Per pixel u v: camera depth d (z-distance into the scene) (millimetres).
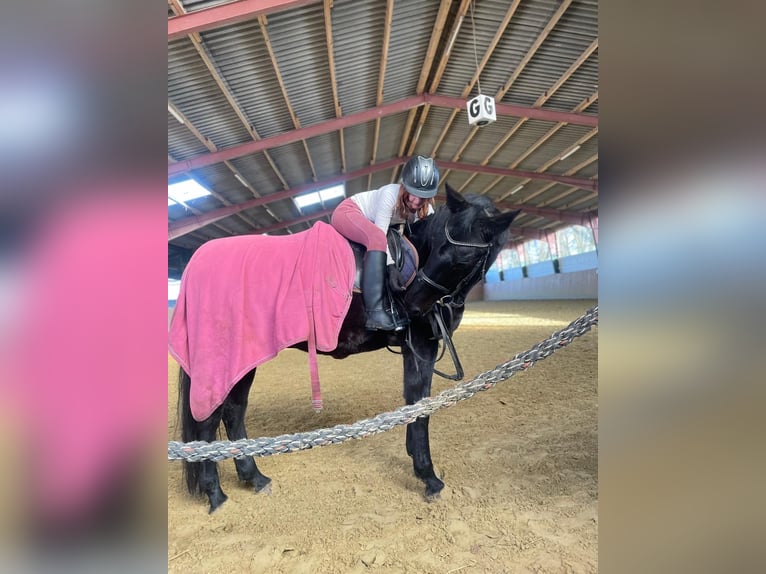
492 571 1632
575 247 21609
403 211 2297
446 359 5984
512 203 18656
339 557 1773
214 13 5605
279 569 1719
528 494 2195
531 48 7797
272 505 2242
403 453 2834
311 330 1934
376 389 4641
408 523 1992
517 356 1486
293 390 4871
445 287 2074
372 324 2033
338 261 2057
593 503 2078
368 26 6812
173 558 1814
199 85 7227
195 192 11500
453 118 10820
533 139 11938
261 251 2074
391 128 11266
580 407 3549
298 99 8328
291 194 13289
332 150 11508
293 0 5684
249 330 1939
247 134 9094
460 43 7730
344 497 2287
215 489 2213
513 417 3404
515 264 28641
